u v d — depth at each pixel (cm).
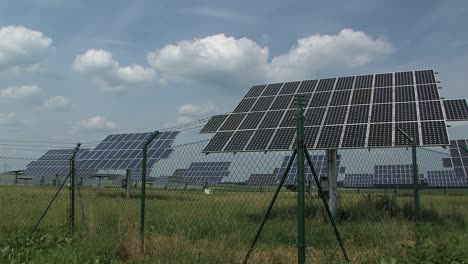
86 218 1274
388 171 2612
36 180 3806
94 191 3131
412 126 1471
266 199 1558
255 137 1658
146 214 1458
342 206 1584
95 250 925
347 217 1423
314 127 1634
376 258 831
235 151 1619
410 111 1566
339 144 1484
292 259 917
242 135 1712
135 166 2772
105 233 1048
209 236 1075
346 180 2619
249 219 1380
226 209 1530
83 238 1047
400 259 767
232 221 1258
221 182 1220
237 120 1862
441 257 696
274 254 936
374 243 994
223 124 1873
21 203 1850
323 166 2262
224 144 1692
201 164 1490
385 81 1853
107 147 3484
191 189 1584
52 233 1141
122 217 1316
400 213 1308
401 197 1936
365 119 1587
